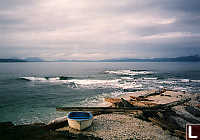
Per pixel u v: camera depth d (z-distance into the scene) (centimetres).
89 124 1207
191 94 2806
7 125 1215
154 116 1502
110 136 1074
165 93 2873
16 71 8375
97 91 3195
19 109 1920
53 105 2119
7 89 3222
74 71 9069
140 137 1074
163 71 9025
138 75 6875
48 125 1198
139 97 2509
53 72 8156
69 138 1005
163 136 1116
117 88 3581
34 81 4628
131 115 1544
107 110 1527
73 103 2234
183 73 7669
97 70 10131
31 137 1011
